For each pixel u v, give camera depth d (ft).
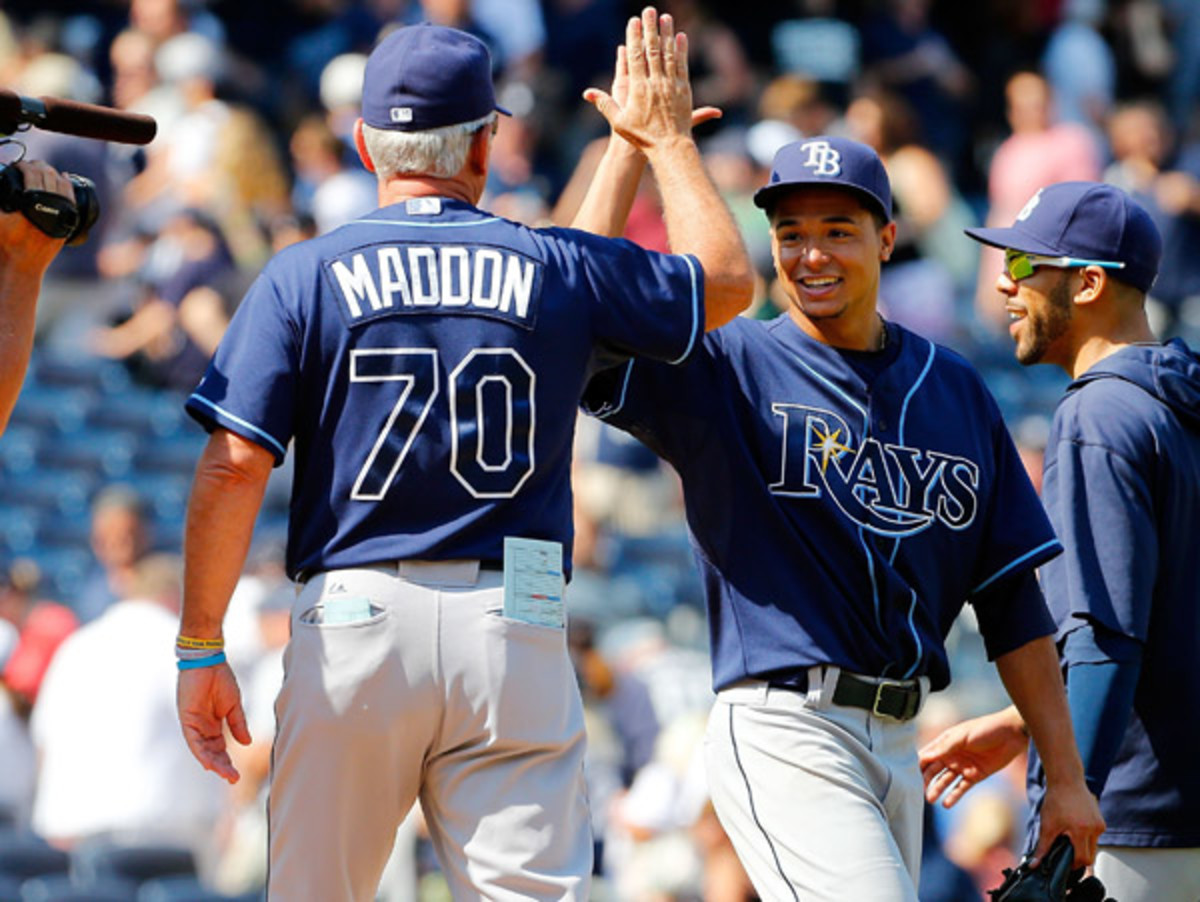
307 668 46.34
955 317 162.61
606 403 52.49
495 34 175.22
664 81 51.01
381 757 46.47
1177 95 198.39
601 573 129.70
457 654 46.16
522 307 46.88
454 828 47.16
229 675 46.62
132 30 171.63
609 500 136.15
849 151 53.21
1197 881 57.00
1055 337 58.54
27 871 96.89
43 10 182.70
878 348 54.49
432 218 47.52
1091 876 54.03
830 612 52.42
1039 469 133.28
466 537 46.42
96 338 145.28
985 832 98.89
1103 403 56.03
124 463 138.10
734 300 49.11
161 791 99.45
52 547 130.82
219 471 45.91
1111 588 54.49
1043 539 54.49
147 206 148.25
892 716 52.95
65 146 146.72
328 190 150.71
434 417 46.21
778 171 53.36
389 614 46.03
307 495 46.88
